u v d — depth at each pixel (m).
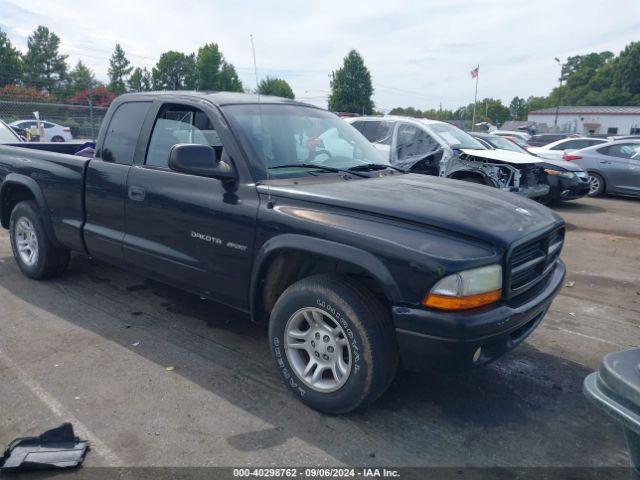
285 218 3.21
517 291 3.03
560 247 3.67
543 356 4.14
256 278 3.38
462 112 101.12
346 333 2.99
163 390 3.43
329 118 4.49
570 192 10.46
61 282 5.38
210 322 4.53
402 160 9.51
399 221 2.94
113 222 4.39
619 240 8.42
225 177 3.49
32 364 3.71
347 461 2.81
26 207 5.20
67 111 21.73
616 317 5.02
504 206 3.37
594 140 16.22
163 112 4.15
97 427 3.03
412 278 2.76
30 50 63.03
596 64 122.69
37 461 2.68
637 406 1.54
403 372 3.78
